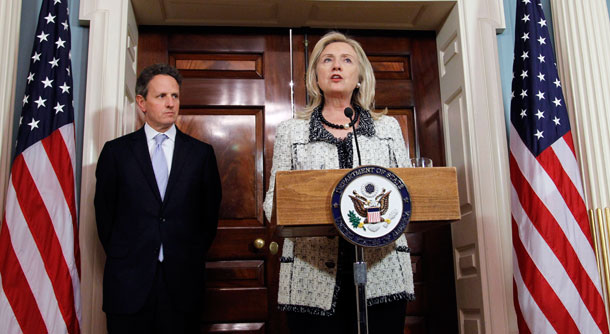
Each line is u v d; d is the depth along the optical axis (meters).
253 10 2.88
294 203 1.32
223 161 2.85
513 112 2.44
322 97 1.86
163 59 2.96
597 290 2.11
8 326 1.91
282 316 2.68
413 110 3.04
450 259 2.85
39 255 2.00
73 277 2.04
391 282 1.58
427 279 2.83
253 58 3.02
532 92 2.38
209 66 2.97
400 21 3.04
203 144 2.31
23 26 2.47
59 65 2.25
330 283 1.56
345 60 1.76
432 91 3.06
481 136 2.66
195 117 2.90
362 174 1.31
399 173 1.36
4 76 2.22
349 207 1.29
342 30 3.09
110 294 1.98
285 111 2.94
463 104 2.76
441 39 3.05
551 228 2.17
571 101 2.59
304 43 3.05
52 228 2.04
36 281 1.97
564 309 2.08
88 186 2.38
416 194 1.35
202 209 2.28
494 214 2.58
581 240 2.16
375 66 3.08
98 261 2.33
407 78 3.08
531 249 2.18
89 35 2.57
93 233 2.35
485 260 2.53
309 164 1.66
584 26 2.65
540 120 2.34
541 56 2.45
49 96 2.20
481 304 2.52
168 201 2.11
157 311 2.01
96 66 2.53
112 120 2.48
